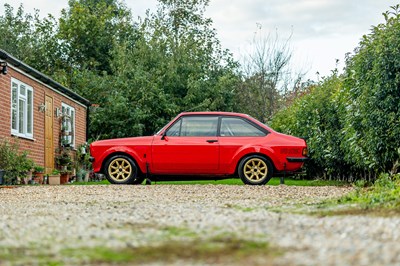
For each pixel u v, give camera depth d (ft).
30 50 124.36
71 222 21.88
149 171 46.73
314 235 17.72
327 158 56.34
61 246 16.61
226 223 20.57
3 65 54.60
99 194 36.94
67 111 81.25
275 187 41.22
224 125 46.70
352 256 14.48
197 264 14.24
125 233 18.79
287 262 14.05
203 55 122.42
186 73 115.03
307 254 14.85
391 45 41.81
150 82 105.60
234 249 15.78
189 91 110.73
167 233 18.74
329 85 59.93
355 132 45.80
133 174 46.83
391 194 30.01
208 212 24.73
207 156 46.21
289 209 26.32
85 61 125.59
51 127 72.64
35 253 15.76
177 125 47.03
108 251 15.83
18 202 32.60
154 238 17.80
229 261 14.44
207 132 46.68
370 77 43.24
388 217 21.70
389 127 42.52
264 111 115.44
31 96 65.21
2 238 18.21
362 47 45.68
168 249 15.93
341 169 57.16
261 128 46.57
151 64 114.32
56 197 35.53
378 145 42.73
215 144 46.21
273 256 14.79
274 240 16.93
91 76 108.88
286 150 45.78
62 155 75.41
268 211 25.39
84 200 33.12
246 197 34.50
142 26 122.52
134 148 46.80
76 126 85.05
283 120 74.23
